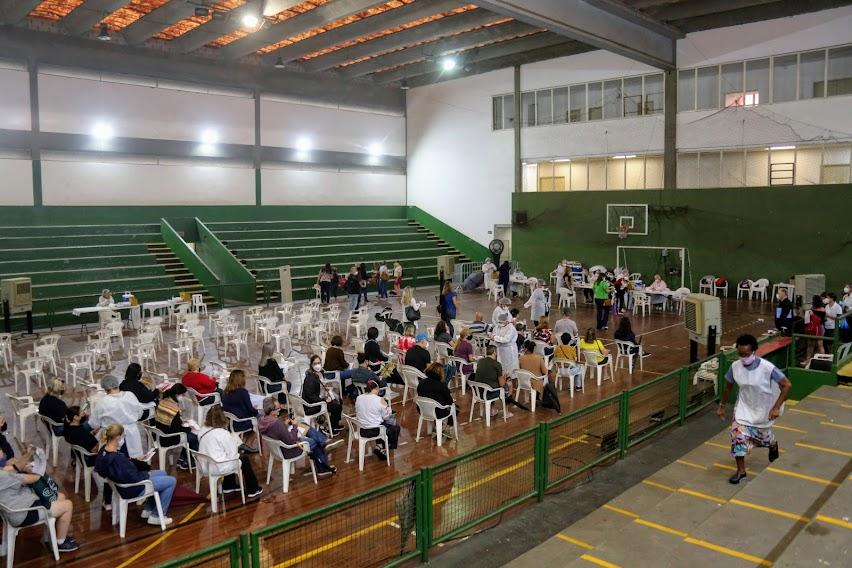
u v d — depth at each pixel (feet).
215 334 62.59
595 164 95.71
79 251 80.64
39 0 68.59
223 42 94.27
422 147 119.65
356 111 115.44
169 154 95.04
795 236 77.61
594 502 25.04
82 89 86.28
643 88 89.10
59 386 30.71
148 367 49.83
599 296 62.28
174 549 22.75
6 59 80.07
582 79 94.94
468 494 24.90
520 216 102.73
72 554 22.48
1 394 43.14
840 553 16.10
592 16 67.10
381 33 90.58
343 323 68.13
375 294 91.04
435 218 118.42
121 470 23.34
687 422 34.27
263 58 102.73
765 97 78.48
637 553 18.63
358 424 30.12
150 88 92.43
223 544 15.74
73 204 86.74
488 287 91.40
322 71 109.81
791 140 76.74
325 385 36.81
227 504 26.23
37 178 83.41
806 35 74.43
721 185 83.56
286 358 49.26
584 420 32.73
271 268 89.61
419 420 34.06
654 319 68.39
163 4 75.56
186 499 26.23
